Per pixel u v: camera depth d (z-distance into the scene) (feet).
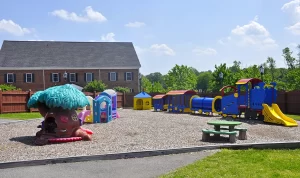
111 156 23.45
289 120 46.16
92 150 26.40
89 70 151.33
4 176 19.24
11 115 65.72
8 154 25.22
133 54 162.09
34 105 34.17
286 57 185.47
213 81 150.51
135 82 156.35
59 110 32.37
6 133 38.65
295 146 27.09
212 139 31.83
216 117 61.82
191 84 274.16
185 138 32.96
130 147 27.66
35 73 145.69
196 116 65.41
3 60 143.74
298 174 18.20
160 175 18.76
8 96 71.56
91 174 19.38
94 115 52.60
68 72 149.38
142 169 20.35
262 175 17.97
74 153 25.12
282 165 20.30
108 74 153.38
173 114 72.33
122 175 19.06
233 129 32.04
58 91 31.71
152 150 24.52
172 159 23.03
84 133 32.63
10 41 152.66
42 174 19.54
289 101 69.72
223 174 18.24
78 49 158.61
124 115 70.13
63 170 20.42
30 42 155.22
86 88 130.11
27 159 22.81
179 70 263.08
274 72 219.61
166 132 38.32
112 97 60.75
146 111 87.61
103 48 161.99
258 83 54.90
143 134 36.73
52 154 24.90
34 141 32.24
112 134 37.11
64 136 31.86
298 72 130.41
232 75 146.20
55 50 155.02
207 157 22.95
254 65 148.15
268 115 48.52
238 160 21.77
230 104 59.06
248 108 54.70
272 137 33.47
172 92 82.23
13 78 143.43
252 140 31.19
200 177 17.70
